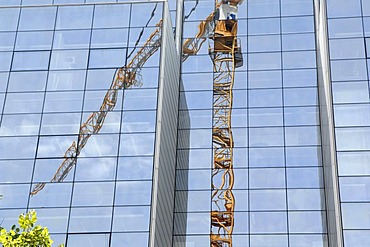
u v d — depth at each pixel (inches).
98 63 2289.6
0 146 2167.8
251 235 2428.6
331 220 2226.9
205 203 2508.6
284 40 2795.3
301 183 2495.1
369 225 1947.6
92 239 1987.0
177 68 2706.7
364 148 2062.0
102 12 2393.0
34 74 2292.1
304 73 2716.5
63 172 2102.6
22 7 2433.6
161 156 2182.6
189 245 2443.4
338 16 2288.4
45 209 2046.0
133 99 2207.2
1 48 2354.8
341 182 2012.8
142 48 2304.4
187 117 2682.1
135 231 1987.0
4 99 2252.7
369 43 2236.7
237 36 2824.8
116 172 2086.6
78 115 2202.3
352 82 2177.7
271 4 2876.5
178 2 2869.1
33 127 2194.9
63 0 2903.5
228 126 2637.8
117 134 2149.4
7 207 2062.0
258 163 2551.7
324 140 2453.2
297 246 2393.0
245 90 2704.2
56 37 2361.0
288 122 2615.7
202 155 2600.9
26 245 1165.7
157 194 2060.8
